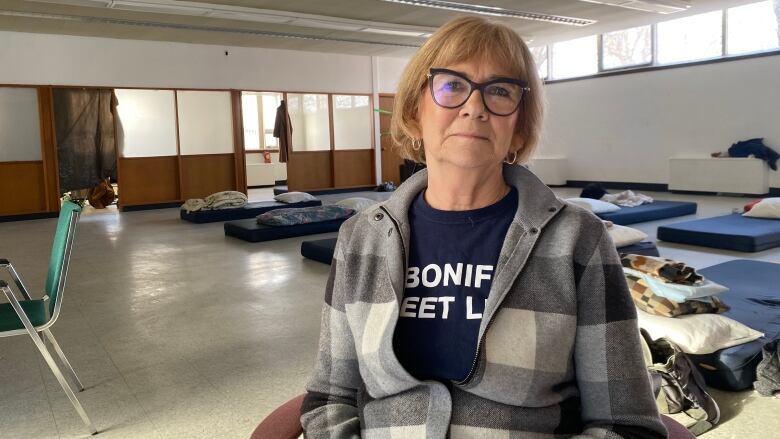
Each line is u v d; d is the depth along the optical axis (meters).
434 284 1.07
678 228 6.27
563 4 9.12
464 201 1.11
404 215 1.13
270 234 7.26
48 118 10.16
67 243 2.52
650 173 12.11
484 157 1.06
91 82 10.48
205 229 8.38
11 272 2.91
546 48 13.86
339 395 1.19
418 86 1.12
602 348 0.99
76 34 10.16
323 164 13.35
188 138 11.62
